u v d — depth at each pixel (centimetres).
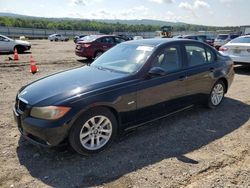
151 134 500
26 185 352
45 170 385
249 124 556
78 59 1677
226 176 372
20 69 1226
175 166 396
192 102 577
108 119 433
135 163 403
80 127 404
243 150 445
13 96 747
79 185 353
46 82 462
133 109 461
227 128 534
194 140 480
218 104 654
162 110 513
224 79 649
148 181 360
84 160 411
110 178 367
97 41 1580
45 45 3412
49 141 392
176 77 523
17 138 479
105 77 462
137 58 505
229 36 2456
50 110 390
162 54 515
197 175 374
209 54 620
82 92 411
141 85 466
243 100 717
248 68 1227
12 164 398
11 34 6594
